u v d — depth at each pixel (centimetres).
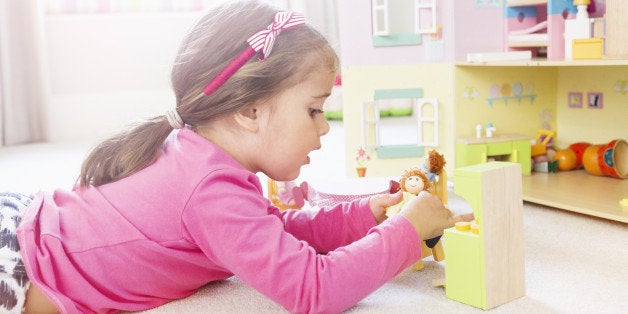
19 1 296
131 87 320
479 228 87
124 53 317
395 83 177
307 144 91
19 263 87
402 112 329
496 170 87
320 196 122
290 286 80
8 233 88
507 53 163
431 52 174
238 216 82
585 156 170
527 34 173
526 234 122
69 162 241
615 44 141
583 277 98
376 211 101
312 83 89
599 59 136
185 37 94
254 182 90
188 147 90
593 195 144
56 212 93
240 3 92
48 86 305
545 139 181
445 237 92
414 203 90
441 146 176
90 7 311
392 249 84
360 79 179
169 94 322
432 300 92
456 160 173
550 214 137
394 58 176
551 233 122
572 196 144
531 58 168
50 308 91
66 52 311
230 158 89
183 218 86
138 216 89
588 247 113
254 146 90
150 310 94
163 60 321
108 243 89
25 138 303
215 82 88
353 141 182
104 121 317
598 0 170
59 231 90
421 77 175
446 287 93
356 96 180
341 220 102
